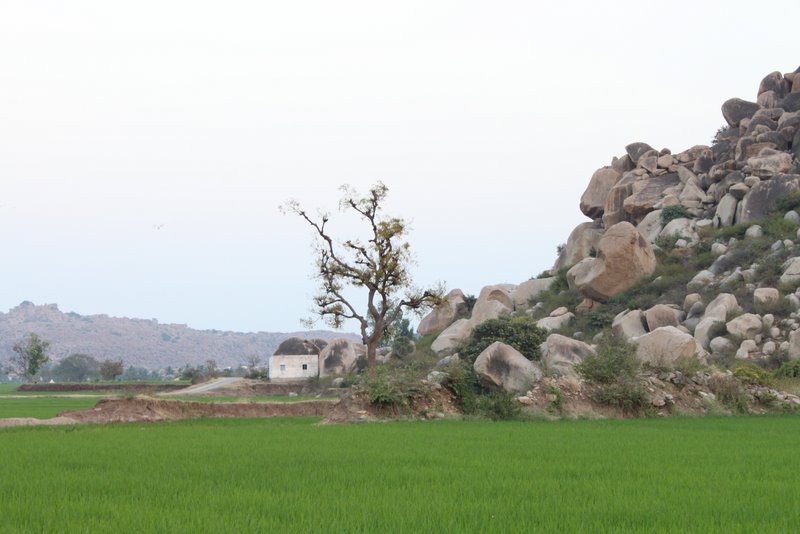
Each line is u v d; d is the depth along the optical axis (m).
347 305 59.12
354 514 12.03
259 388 85.31
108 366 137.25
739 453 20.47
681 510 12.34
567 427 30.09
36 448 21.55
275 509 12.41
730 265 68.06
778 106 86.88
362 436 25.83
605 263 70.62
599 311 69.50
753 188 74.94
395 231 58.25
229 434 26.88
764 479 15.77
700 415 38.41
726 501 13.09
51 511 12.25
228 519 11.62
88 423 34.66
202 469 17.00
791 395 42.28
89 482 15.15
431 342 85.56
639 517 11.87
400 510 12.34
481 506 12.67
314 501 13.12
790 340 54.69
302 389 84.50
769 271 64.31
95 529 10.99
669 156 86.44
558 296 77.19
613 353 39.91
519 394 37.50
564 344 48.88
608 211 85.62
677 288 67.94
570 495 13.77
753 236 70.81
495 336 56.16
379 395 35.94
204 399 59.16
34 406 53.50
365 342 58.91
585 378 39.09
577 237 86.06
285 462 18.33
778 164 76.00
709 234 75.56
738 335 57.22
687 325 61.94
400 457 19.34
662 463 18.34
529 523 11.43
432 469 17.11
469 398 37.47
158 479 15.53
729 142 86.25
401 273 58.91
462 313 90.06
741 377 42.56
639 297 67.94
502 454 20.22
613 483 15.12
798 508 12.49
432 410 36.28
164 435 26.39
